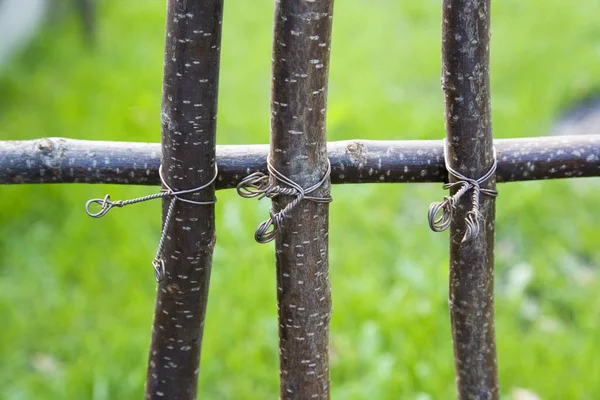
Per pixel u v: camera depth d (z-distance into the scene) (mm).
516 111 3371
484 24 1014
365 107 3467
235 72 3957
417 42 4293
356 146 1137
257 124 3416
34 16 4359
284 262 1088
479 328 1205
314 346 1143
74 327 2381
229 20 4625
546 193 2865
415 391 2076
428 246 2658
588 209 2846
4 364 2250
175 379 1251
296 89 976
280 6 947
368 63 4043
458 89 1038
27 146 1137
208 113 1027
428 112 3494
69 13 4625
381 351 2197
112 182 1158
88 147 1145
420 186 3068
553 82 3602
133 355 2236
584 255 2666
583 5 4516
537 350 2203
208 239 1123
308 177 1030
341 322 2316
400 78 3920
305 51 955
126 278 2523
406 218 2879
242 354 2199
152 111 3424
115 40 4348
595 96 3504
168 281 1151
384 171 1141
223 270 2514
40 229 2764
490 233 1143
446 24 1021
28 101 3670
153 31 4465
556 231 2729
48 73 3965
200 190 1074
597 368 2113
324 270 1105
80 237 2688
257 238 1015
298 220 1054
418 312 2295
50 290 2494
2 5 3982
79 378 2152
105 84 3758
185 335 1206
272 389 2148
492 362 1253
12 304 2445
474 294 1175
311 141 1011
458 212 1118
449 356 2182
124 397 2111
